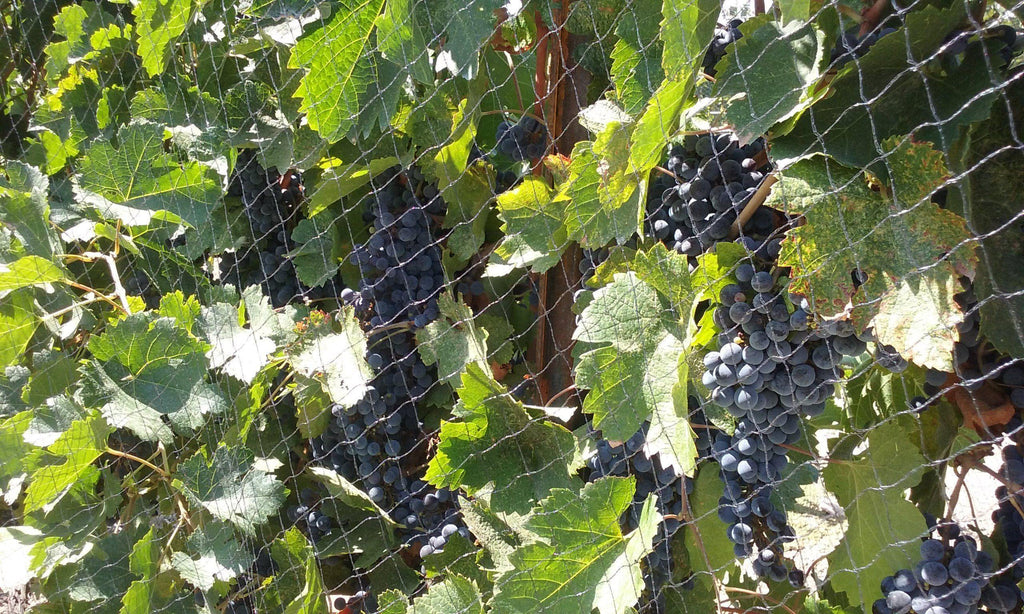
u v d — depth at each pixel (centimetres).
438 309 105
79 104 128
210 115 115
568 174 90
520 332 107
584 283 93
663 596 92
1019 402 77
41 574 107
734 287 78
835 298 72
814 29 74
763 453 81
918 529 82
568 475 91
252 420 110
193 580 100
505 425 93
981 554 76
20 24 147
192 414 101
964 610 75
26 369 113
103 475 109
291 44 98
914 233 71
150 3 111
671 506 90
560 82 98
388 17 88
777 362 76
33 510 102
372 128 100
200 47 118
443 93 101
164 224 118
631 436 83
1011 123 69
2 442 107
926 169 70
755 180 80
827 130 70
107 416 100
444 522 101
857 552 85
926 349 69
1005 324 73
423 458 109
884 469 85
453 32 88
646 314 84
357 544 107
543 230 94
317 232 113
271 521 114
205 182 113
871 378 91
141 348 101
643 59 83
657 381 83
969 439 80
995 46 71
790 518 83
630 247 92
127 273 131
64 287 117
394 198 108
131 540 110
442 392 106
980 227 75
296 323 109
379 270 108
